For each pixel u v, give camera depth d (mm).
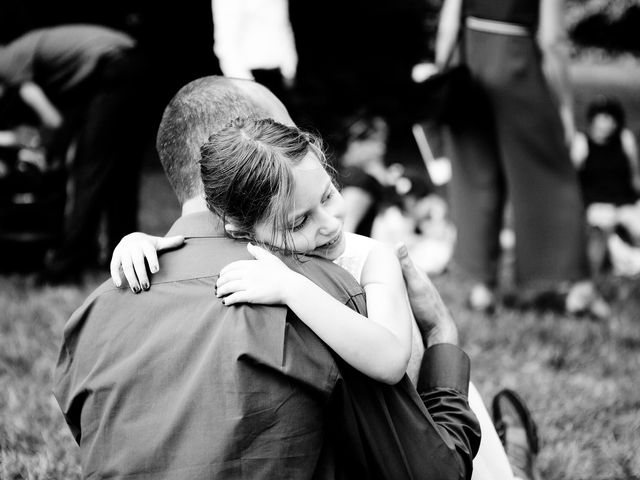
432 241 5523
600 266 5750
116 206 4953
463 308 4590
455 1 4395
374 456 1442
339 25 4508
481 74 4348
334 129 4441
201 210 1628
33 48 4582
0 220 4820
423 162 4602
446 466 1460
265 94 1718
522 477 2111
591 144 5949
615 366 3719
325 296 1429
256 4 4676
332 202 1578
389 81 4391
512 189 4430
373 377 1423
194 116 1647
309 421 1379
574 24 17656
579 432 2994
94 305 1531
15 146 4848
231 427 1348
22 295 4480
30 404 3000
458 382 1664
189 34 4613
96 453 1432
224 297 1440
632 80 14672
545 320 4371
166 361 1420
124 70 4547
